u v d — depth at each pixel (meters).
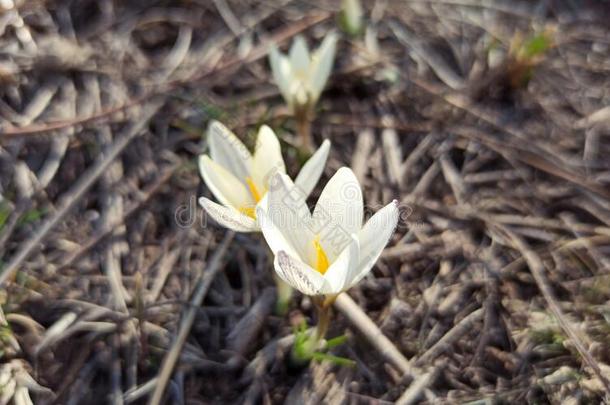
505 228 0.35
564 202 0.36
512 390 0.32
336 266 0.28
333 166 0.39
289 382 0.33
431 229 0.36
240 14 0.43
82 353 0.32
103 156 0.37
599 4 0.44
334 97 0.41
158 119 0.39
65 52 0.40
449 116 0.40
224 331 0.34
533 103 0.40
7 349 0.31
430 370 0.32
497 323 0.34
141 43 0.42
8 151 0.36
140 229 0.36
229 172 0.33
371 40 0.43
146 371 0.32
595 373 0.31
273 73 0.40
